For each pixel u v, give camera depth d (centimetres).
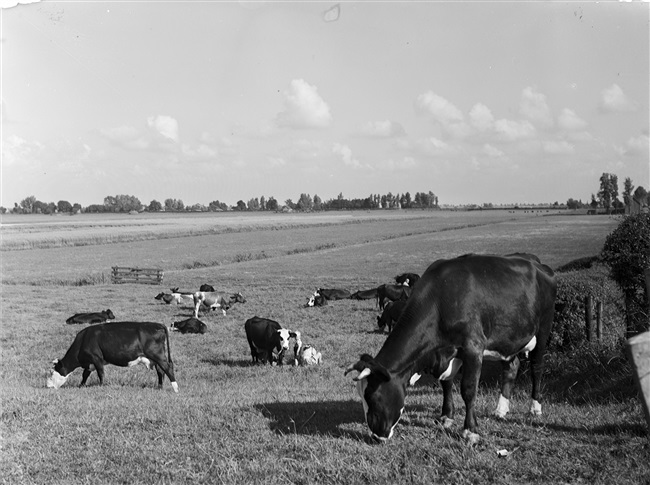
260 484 662
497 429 807
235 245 7488
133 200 19188
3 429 894
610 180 16450
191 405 1022
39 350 2147
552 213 18538
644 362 525
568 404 986
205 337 2383
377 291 3141
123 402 1102
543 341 918
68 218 14438
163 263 5575
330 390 1295
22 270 5103
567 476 654
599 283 1431
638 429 777
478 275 821
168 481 682
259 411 947
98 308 3253
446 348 802
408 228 10944
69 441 829
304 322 2625
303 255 6419
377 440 774
